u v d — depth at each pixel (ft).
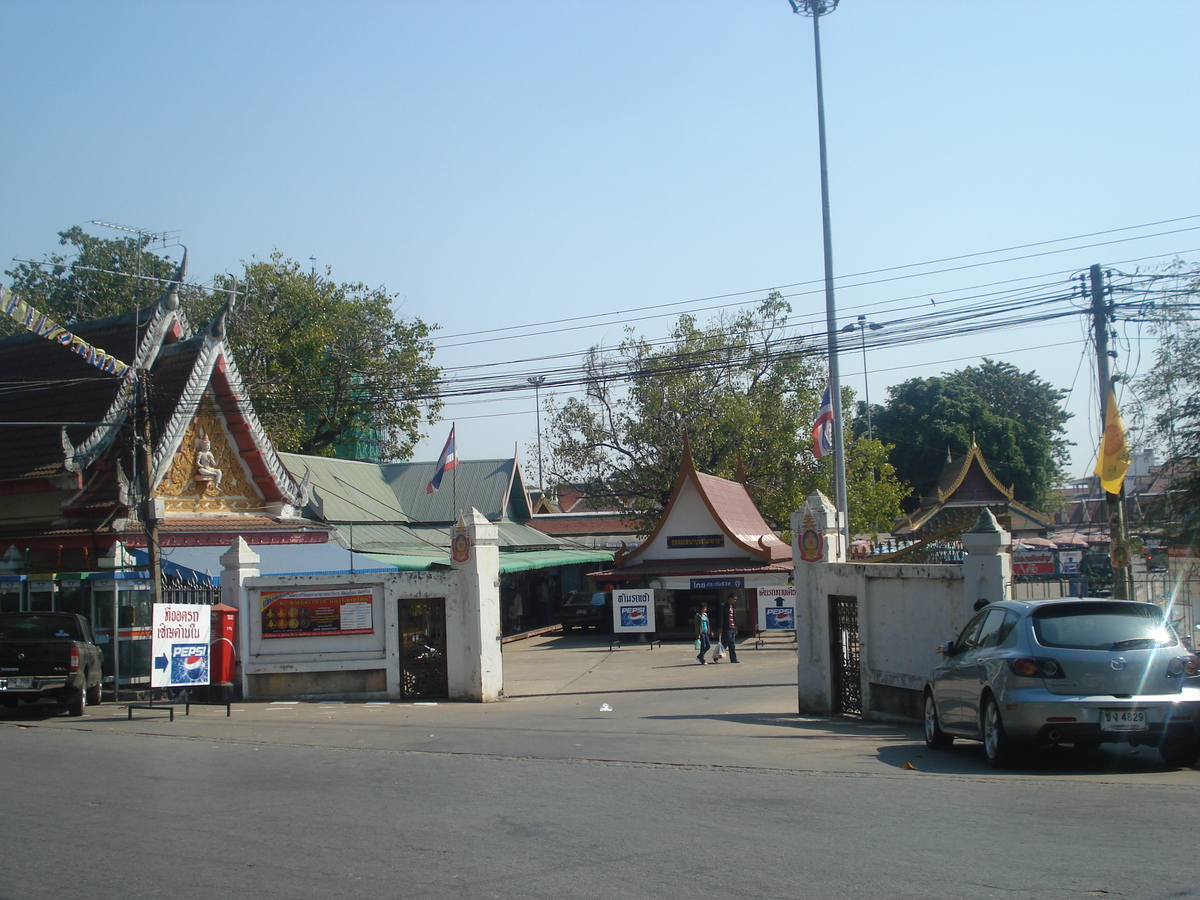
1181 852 21.01
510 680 82.64
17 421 85.71
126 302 144.77
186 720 53.47
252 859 21.98
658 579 128.06
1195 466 61.16
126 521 78.48
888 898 18.34
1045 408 239.71
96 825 25.54
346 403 149.59
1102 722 30.58
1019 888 18.71
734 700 65.00
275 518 90.38
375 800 28.60
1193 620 61.57
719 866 20.72
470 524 63.93
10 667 53.93
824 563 55.72
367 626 64.23
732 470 161.89
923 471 228.43
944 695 37.93
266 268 146.30
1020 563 91.91
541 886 19.56
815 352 95.45
